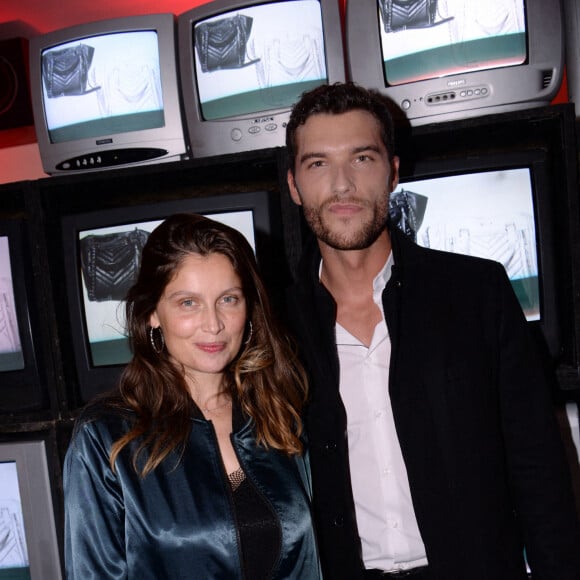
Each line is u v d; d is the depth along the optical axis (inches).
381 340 52.3
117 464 43.3
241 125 69.2
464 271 51.3
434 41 64.2
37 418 65.6
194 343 44.3
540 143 63.8
